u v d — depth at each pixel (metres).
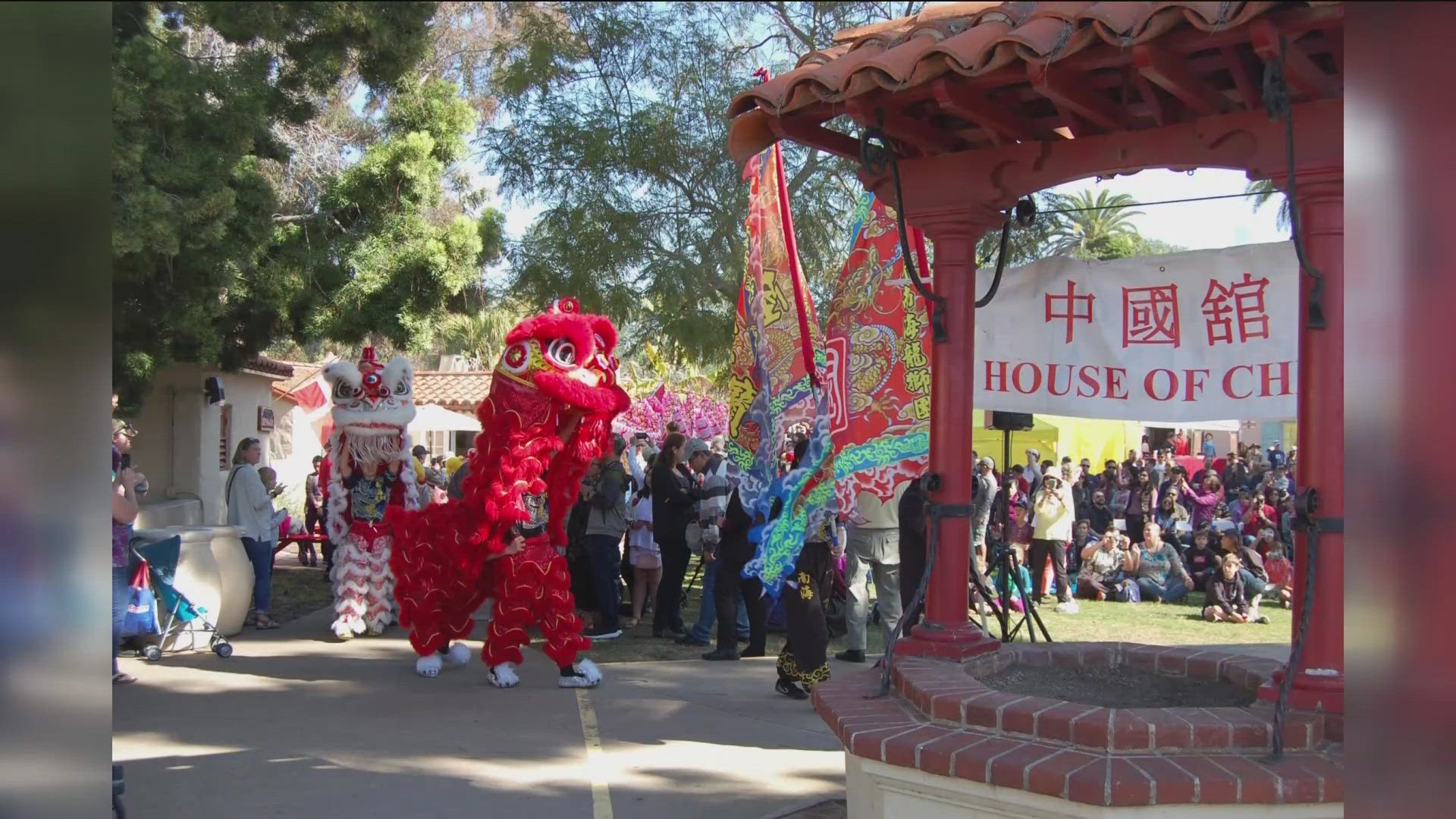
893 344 5.27
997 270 4.79
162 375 14.93
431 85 11.27
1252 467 17.75
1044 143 4.28
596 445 7.61
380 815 4.82
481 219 12.58
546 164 11.53
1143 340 5.84
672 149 11.34
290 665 8.30
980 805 3.49
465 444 28.64
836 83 3.81
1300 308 3.61
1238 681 4.41
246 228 9.01
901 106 4.19
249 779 5.34
